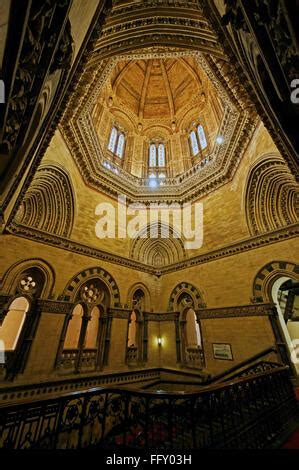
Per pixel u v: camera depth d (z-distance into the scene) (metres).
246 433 3.89
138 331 12.27
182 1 4.98
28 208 10.05
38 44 1.90
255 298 9.09
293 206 9.42
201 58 9.48
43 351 8.07
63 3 1.97
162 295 13.40
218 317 10.10
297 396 6.07
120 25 5.21
